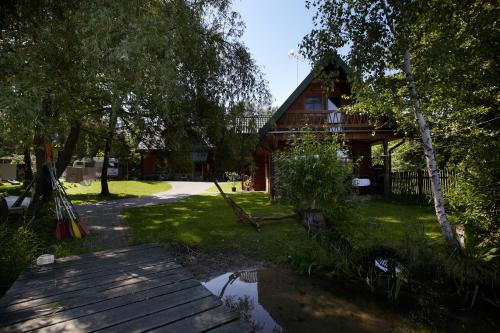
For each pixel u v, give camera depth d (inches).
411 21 187.8
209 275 187.2
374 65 204.7
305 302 156.3
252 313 144.4
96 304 130.6
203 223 303.1
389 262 206.2
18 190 599.5
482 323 139.9
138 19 188.9
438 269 187.9
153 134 317.7
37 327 111.6
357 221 217.5
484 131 237.8
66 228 257.1
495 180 188.2
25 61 190.2
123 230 282.2
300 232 262.2
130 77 184.1
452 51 186.7
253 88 293.6
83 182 761.6
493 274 172.1
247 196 557.3
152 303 131.7
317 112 458.0
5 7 192.5
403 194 447.5
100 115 335.6
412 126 350.3
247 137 295.6
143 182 906.7
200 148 300.7
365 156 547.2
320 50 222.8
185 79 258.7
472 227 198.1
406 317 143.7
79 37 189.3
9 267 169.3
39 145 280.1
